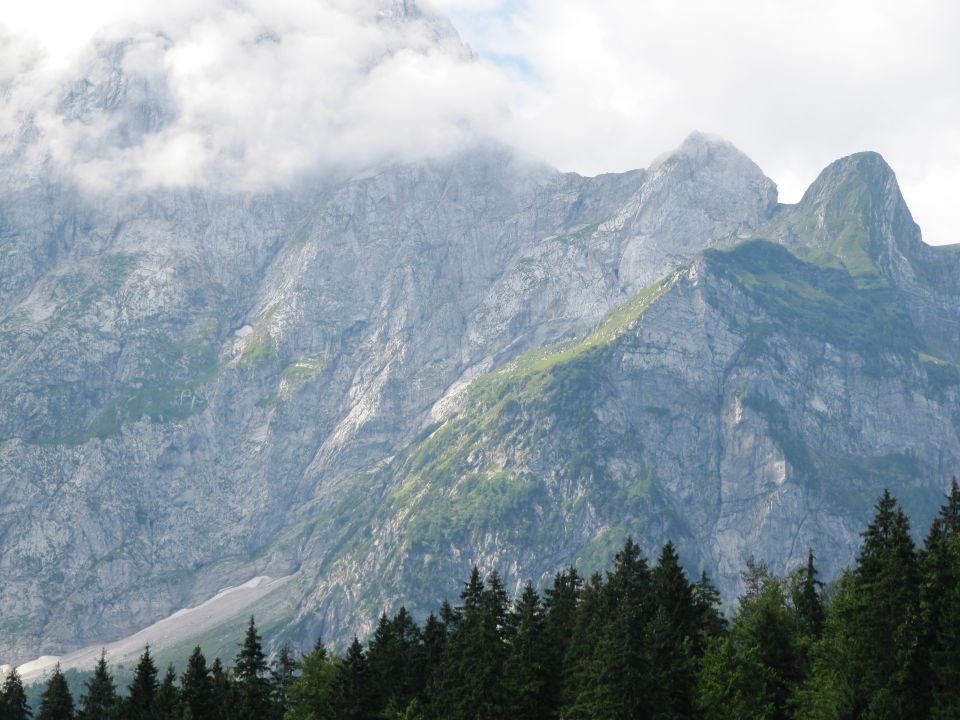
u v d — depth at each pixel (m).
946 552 160.88
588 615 185.38
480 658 178.88
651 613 179.75
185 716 178.88
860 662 157.75
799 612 184.38
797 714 157.62
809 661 168.12
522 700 174.62
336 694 185.12
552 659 180.88
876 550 167.75
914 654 153.12
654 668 165.50
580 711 167.38
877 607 158.25
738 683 160.12
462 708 174.38
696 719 161.75
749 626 172.12
